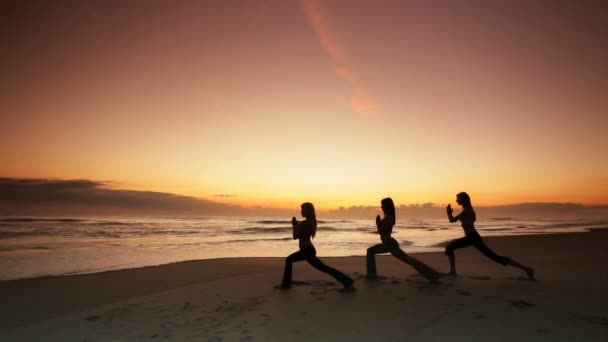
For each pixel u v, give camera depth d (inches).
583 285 265.3
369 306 212.1
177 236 927.7
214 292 258.5
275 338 162.7
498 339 158.4
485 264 404.8
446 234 1075.3
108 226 1291.8
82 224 1381.6
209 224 1753.2
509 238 752.3
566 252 514.0
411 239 844.0
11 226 1154.0
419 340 158.6
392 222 289.1
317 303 221.9
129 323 188.5
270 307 215.2
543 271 336.5
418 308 206.7
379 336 163.6
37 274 365.4
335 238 903.1
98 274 341.1
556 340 156.8
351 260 450.0
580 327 172.9
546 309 201.6
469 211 300.8
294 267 389.1
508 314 193.0
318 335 166.1
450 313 195.6
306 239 265.3
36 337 170.2
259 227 1443.2
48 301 242.4
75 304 234.7
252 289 267.7
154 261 460.4
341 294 244.4
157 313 206.2
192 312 207.3
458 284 270.5
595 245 613.9
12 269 389.7
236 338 163.3
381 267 381.4
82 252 540.1
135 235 929.5
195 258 496.7
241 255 538.9
